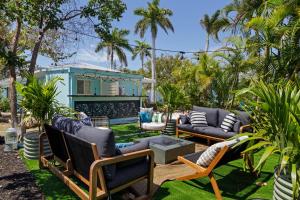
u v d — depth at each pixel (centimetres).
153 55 2361
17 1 498
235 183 404
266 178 425
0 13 476
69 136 320
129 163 324
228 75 930
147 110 986
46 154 502
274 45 643
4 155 534
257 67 740
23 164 478
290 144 235
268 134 267
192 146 543
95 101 1071
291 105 243
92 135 297
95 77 1262
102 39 738
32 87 501
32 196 346
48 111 514
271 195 360
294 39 595
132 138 747
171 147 504
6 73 1162
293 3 572
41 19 620
